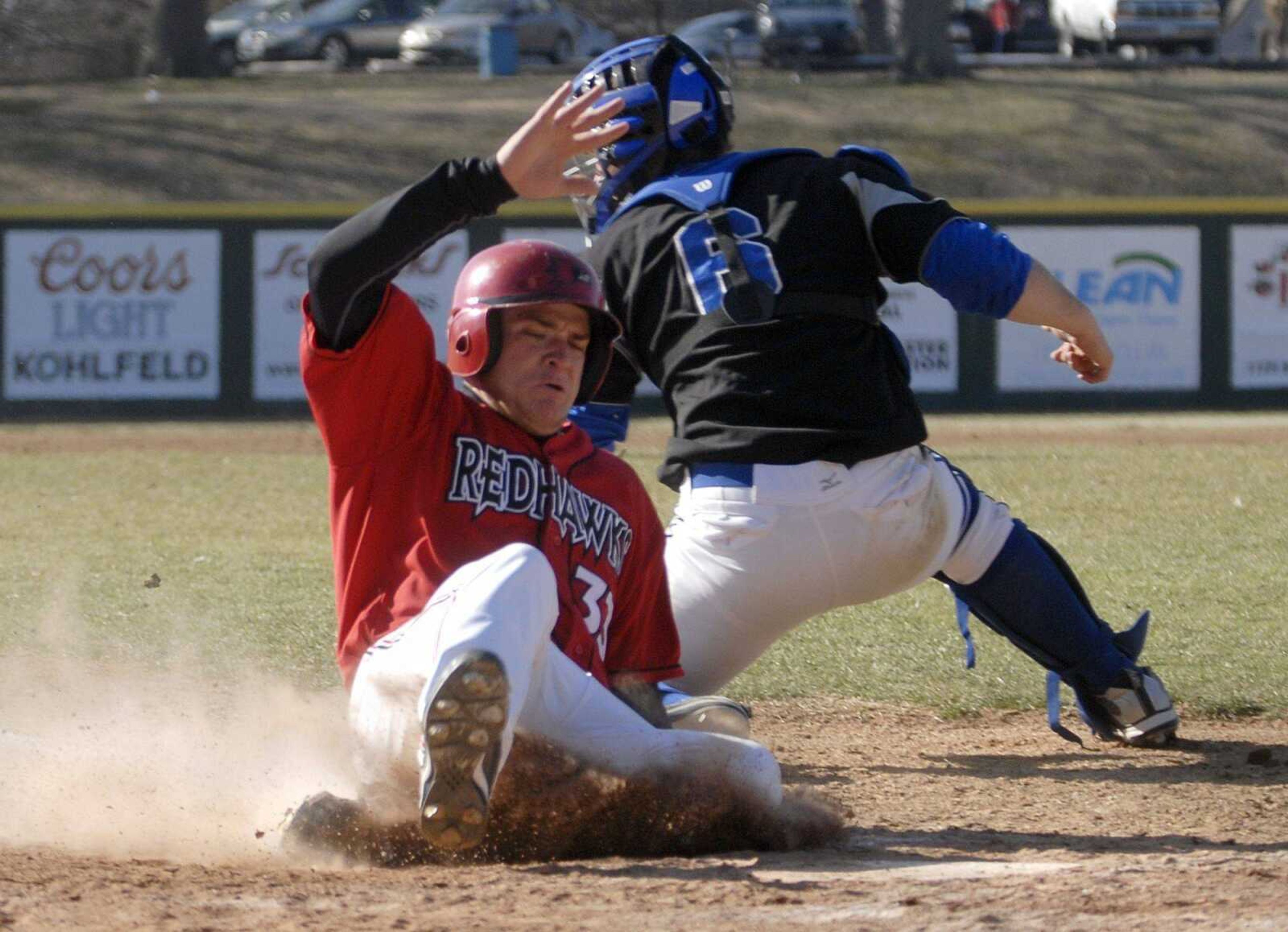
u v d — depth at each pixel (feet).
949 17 385.09
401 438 41.34
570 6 452.76
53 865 38.34
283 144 330.54
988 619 55.57
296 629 78.89
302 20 433.07
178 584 92.17
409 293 225.15
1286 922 31.94
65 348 225.97
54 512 127.13
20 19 454.40
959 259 48.67
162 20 414.00
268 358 226.58
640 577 44.83
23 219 225.56
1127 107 352.69
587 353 43.83
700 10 454.40
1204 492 133.69
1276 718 63.26
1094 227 223.71
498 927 31.94
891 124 344.28
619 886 36.01
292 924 32.04
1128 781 52.08
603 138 38.55
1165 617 81.46
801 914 33.17
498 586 36.27
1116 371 223.92
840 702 66.49
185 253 225.76
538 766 40.34
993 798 49.75
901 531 50.03
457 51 418.31
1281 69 400.88
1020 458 161.68
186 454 175.01
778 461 48.73
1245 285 223.92
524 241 42.75
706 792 40.75
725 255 49.37
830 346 49.06
